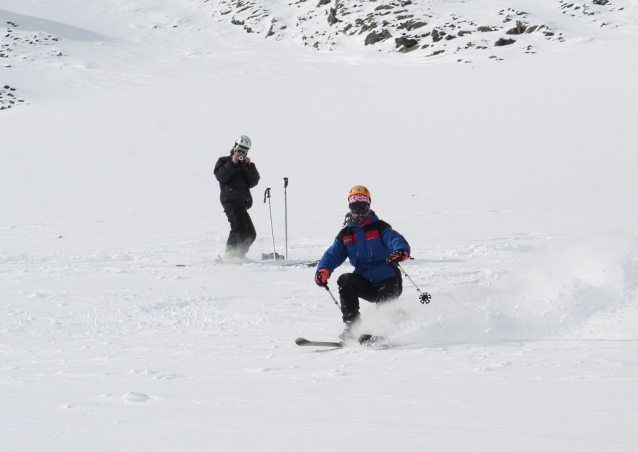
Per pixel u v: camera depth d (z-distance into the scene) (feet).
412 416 14.61
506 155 155.43
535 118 196.13
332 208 100.37
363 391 17.34
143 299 38.86
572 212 88.07
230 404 16.34
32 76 324.39
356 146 176.24
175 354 24.56
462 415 14.52
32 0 436.76
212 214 101.24
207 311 34.91
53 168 163.73
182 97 277.03
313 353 24.16
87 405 16.56
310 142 185.06
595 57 280.92
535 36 330.34
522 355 21.13
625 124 181.06
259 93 272.92
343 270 49.70
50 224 94.38
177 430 13.96
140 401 16.92
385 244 27.94
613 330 24.49
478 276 43.29
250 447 12.64
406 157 159.22
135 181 144.46
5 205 118.62
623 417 13.85
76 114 253.44
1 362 24.03
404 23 365.40
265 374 20.18
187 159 170.81
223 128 212.84
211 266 53.47
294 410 15.52
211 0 458.91
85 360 23.85
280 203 109.09
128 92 299.99
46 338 29.35
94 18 422.41
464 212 90.68
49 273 51.47
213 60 359.46
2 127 230.68
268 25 409.49
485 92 239.71
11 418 15.38
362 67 322.55
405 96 245.65
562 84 240.32
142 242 73.20
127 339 28.48
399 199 107.76
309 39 383.45
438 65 309.83
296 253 61.77
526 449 11.96
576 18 347.36
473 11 364.99
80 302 38.22
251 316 33.30
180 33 409.69
